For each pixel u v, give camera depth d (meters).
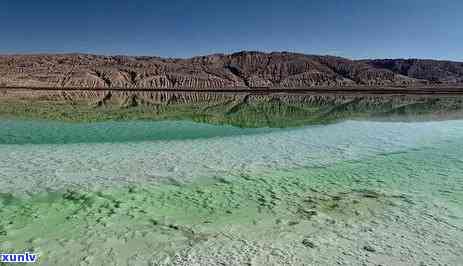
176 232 4.94
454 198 6.11
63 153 8.88
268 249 4.50
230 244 4.62
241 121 15.01
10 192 6.29
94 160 8.27
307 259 4.28
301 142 10.41
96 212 5.56
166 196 6.21
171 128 12.93
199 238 4.78
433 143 10.30
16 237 4.79
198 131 12.29
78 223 5.19
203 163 8.13
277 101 29.66
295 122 14.72
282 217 5.41
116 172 7.43
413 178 7.18
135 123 14.16
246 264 4.17
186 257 4.32
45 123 13.98
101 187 6.58
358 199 6.11
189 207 5.77
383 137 11.22
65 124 13.74
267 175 7.34
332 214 5.52
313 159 8.52
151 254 4.39
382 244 4.61
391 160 8.48
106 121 14.73
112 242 4.67
